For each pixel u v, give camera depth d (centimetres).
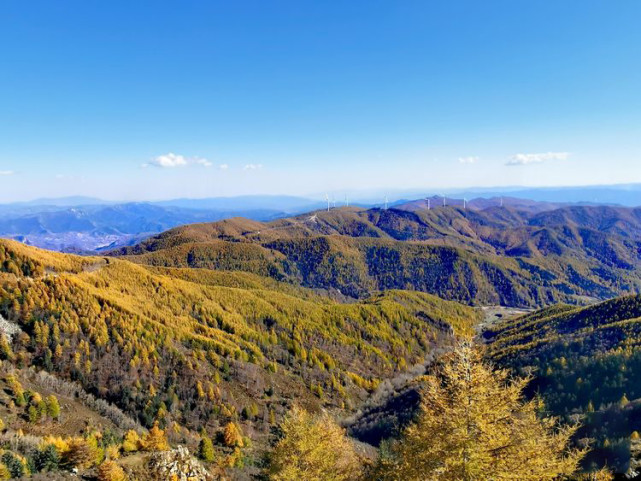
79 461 4800
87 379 8975
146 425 8325
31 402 6706
